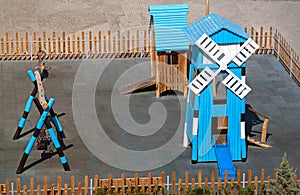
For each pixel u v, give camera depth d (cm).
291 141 3766
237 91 3469
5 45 4562
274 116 4003
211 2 5547
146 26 5062
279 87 4312
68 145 3666
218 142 3566
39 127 3388
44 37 4509
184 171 3484
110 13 5294
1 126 3822
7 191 3152
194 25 3550
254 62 4594
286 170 3044
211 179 3275
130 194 3186
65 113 3956
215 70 3434
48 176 3416
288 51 4481
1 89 4184
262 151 3675
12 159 3544
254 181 3216
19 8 5347
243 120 3525
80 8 5375
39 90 3362
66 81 4291
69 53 4550
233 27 3456
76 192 3256
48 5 5419
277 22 5231
